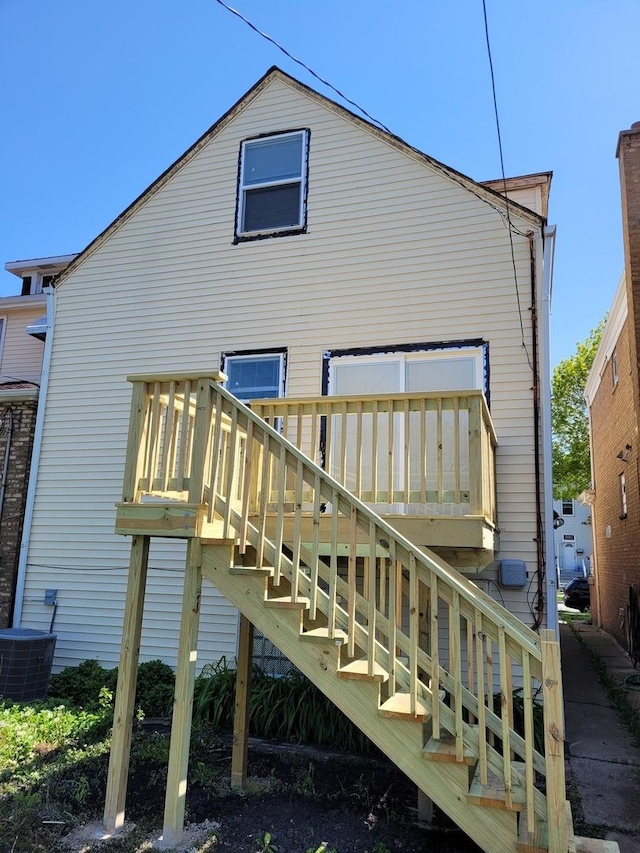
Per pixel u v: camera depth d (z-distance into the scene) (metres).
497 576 5.92
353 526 3.45
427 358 6.58
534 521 5.93
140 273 8.04
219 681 5.98
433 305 6.66
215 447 3.92
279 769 4.76
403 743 3.10
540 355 6.20
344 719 5.31
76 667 6.93
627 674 8.75
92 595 7.48
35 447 8.08
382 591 4.48
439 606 5.96
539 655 2.82
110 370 7.94
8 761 4.51
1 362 11.87
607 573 13.86
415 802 4.14
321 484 3.59
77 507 7.75
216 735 5.48
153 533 3.83
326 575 4.59
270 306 7.33
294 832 3.62
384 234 7.01
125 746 3.71
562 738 2.69
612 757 5.17
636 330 8.63
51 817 3.74
